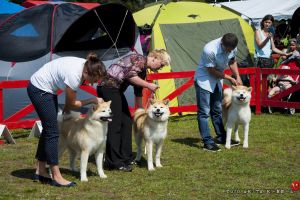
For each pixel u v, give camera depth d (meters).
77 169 6.11
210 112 7.66
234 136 8.01
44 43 9.23
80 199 4.88
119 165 6.02
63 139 5.68
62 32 9.31
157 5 12.65
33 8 9.41
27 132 8.83
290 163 6.43
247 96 7.18
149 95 9.16
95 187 5.30
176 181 5.53
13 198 4.89
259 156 6.81
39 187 5.32
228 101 7.61
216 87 7.29
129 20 9.47
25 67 9.00
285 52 11.99
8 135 7.75
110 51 9.75
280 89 10.61
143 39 11.57
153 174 5.88
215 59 6.89
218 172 5.95
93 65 4.90
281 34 16.11
